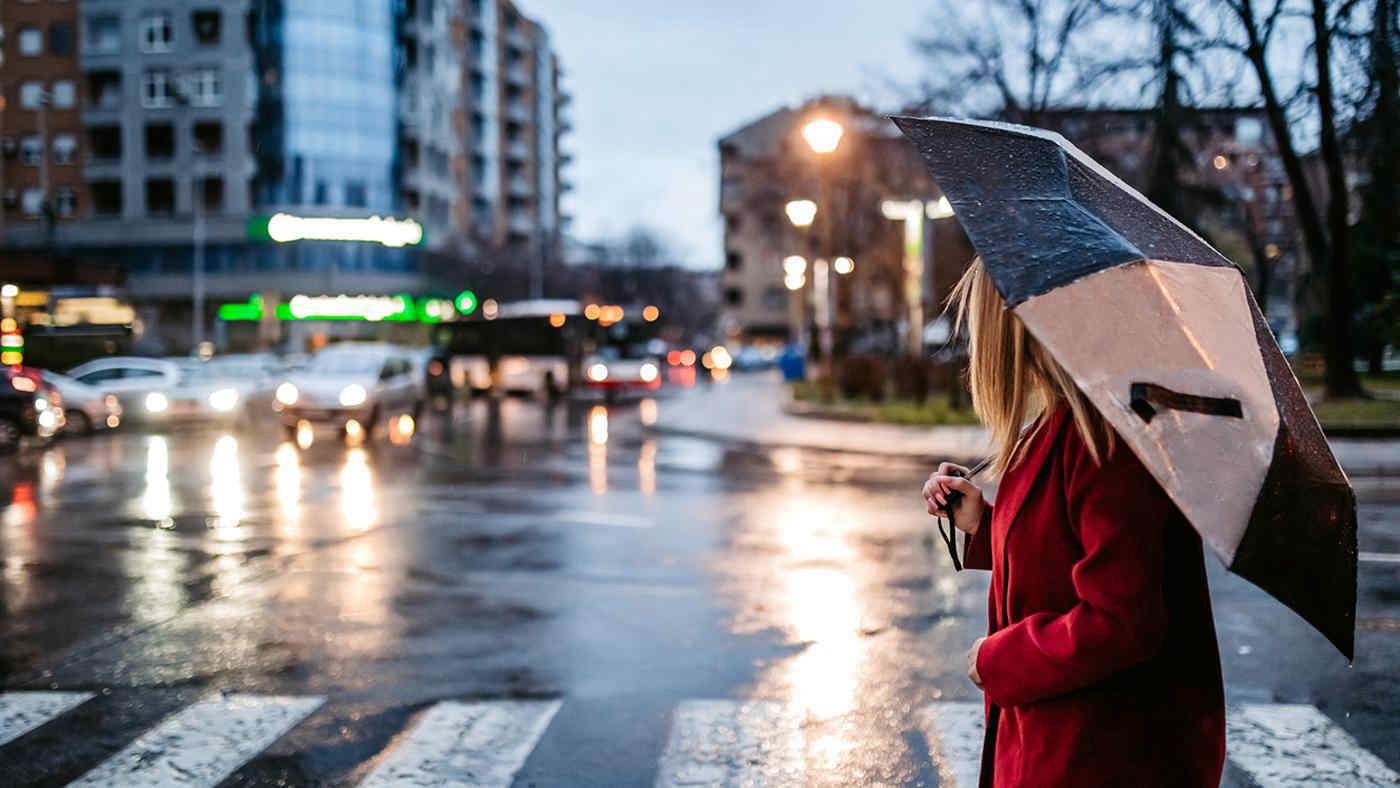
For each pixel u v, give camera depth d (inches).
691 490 577.0
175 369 1088.8
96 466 709.9
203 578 354.6
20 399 824.3
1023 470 87.0
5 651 269.4
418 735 208.7
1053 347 73.3
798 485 599.8
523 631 286.0
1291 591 72.9
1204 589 82.8
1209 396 72.6
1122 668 78.2
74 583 347.6
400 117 2977.4
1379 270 1288.1
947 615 300.8
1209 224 1323.8
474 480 624.4
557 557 387.9
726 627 288.7
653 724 214.4
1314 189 1274.6
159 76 2755.9
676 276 4333.2
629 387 1673.2
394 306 2874.0
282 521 472.7
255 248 2785.4
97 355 1498.5
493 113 3804.1
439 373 1432.1
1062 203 82.7
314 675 248.5
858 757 196.4
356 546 411.5
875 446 792.3
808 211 1192.8
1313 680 239.6
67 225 2770.7
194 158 2741.1
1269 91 860.6
